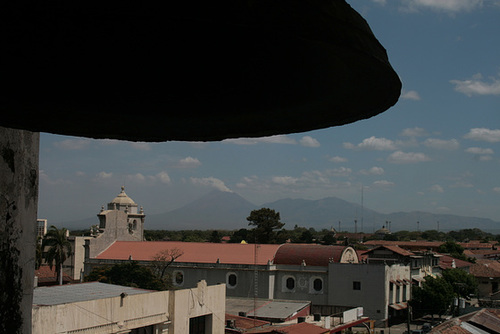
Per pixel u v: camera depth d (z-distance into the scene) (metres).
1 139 7.93
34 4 3.15
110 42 3.72
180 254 87.00
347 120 4.20
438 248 157.00
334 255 84.44
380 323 77.88
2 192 7.91
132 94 4.28
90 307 35.00
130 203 102.94
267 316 62.97
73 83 4.16
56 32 3.54
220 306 48.12
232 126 4.65
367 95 3.80
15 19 3.31
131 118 4.61
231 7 2.93
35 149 9.08
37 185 9.12
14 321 8.10
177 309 42.41
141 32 3.57
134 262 81.25
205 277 87.12
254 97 4.25
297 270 83.81
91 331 34.94
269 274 83.56
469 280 97.12
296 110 4.32
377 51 3.33
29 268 8.67
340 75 3.66
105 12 3.05
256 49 3.69
